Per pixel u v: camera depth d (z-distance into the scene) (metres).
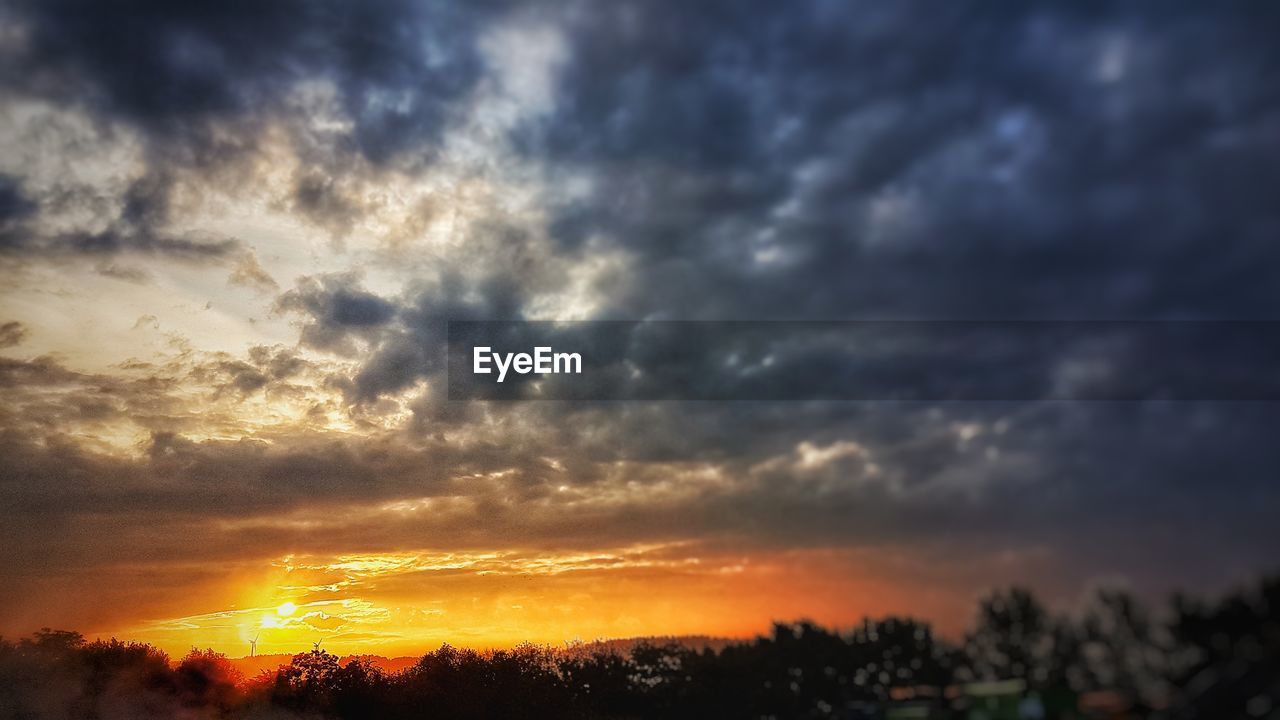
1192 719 11.36
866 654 18.38
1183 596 13.30
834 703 18.30
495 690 24.78
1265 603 12.16
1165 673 12.94
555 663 24.52
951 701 14.95
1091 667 14.09
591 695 23.08
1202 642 12.59
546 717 23.42
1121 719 12.41
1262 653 11.03
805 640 19.59
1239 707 10.96
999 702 13.53
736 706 19.94
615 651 23.61
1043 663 14.97
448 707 25.14
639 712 22.03
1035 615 15.52
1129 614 13.98
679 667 21.73
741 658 20.45
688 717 20.80
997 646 15.86
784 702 19.05
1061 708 13.05
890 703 16.66
